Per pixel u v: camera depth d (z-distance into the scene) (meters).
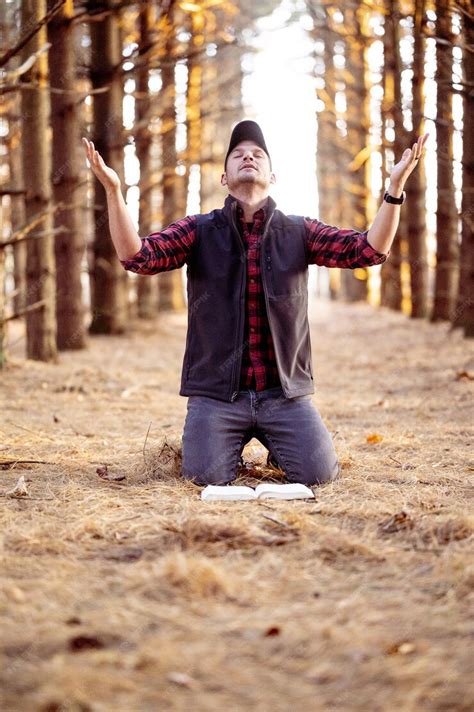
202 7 11.25
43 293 8.98
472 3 7.35
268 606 2.43
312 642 2.18
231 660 2.09
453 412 6.19
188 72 15.08
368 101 17.83
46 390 7.34
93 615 2.35
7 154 14.32
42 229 8.89
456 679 1.98
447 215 13.20
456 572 2.66
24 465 4.33
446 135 11.82
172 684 1.97
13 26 10.17
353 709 1.87
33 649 2.13
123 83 11.76
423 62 11.08
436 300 13.99
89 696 1.91
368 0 14.21
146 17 11.75
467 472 4.24
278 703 1.89
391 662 2.06
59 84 9.84
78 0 10.02
